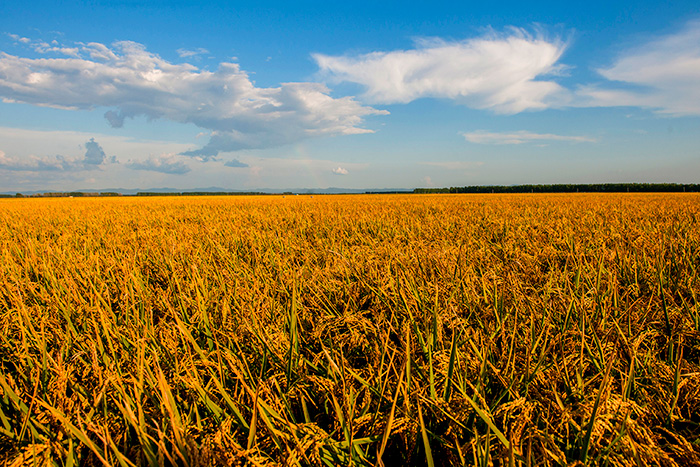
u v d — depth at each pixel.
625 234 5.17
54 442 1.30
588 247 4.46
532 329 1.97
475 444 1.23
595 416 1.26
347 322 2.14
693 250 3.94
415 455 1.38
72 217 11.03
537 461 1.28
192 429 1.39
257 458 1.21
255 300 2.61
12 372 1.96
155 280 3.62
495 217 8.55
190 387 1.54
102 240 6.23
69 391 1.64
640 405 1.50
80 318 2.41
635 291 2.68
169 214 12.27
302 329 2.28
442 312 2.22
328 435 1.33
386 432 1.20
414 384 1.61
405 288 2.73
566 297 2.39
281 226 8.02
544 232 5.74
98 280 3.29
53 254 4.45
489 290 2.72
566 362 1.70
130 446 1.36
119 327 2.21
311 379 1.63
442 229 6.27
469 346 1.89
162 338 1.97
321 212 11.02
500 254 4.33
